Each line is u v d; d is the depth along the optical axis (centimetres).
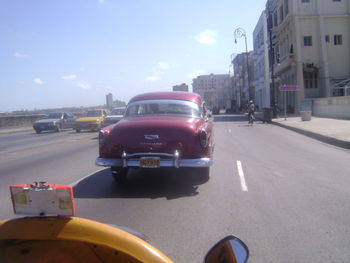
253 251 461
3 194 804
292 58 3962
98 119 2903
